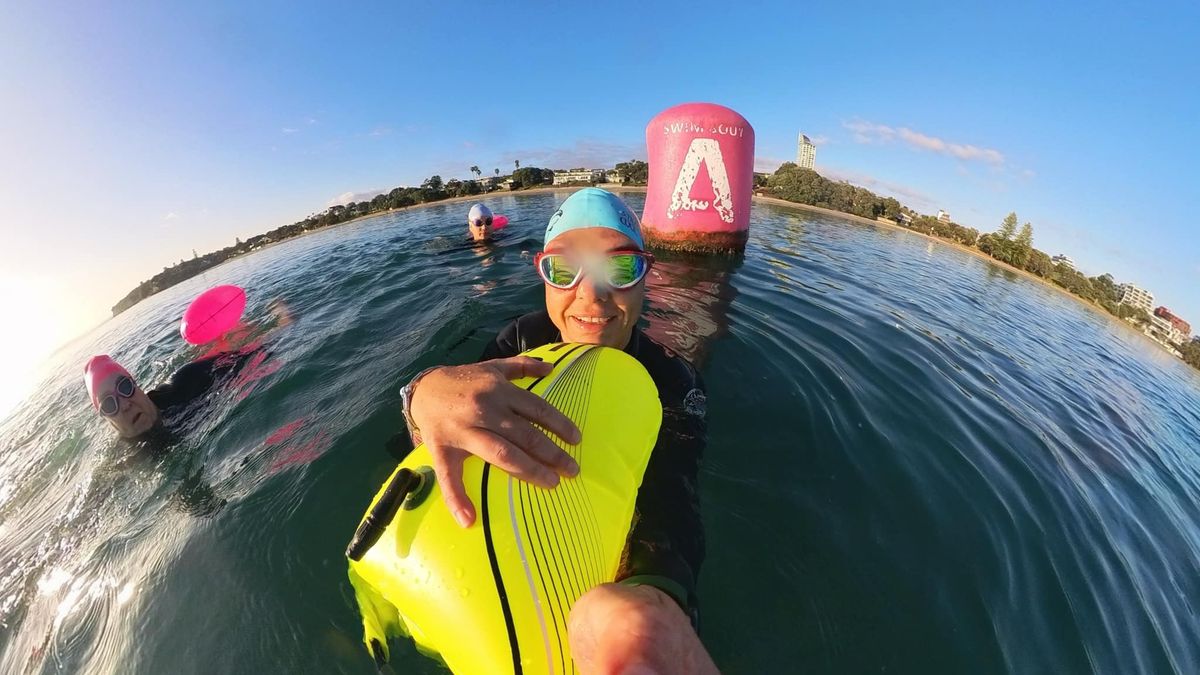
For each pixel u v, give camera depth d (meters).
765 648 0.51
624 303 0.66
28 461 1.18
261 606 0.58
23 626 0.67
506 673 0.28
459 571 0.31
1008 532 0.69
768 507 0.68
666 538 0.44
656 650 0.24
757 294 1.74
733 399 0.94
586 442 0.41
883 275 2.61
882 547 0.63
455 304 1.66
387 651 0.46
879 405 0.99
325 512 0.70
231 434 1.03
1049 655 0.53
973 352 1.51
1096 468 0.96
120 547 0.75
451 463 0.34
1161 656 0.58
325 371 1.25
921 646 0.52
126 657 0.56
